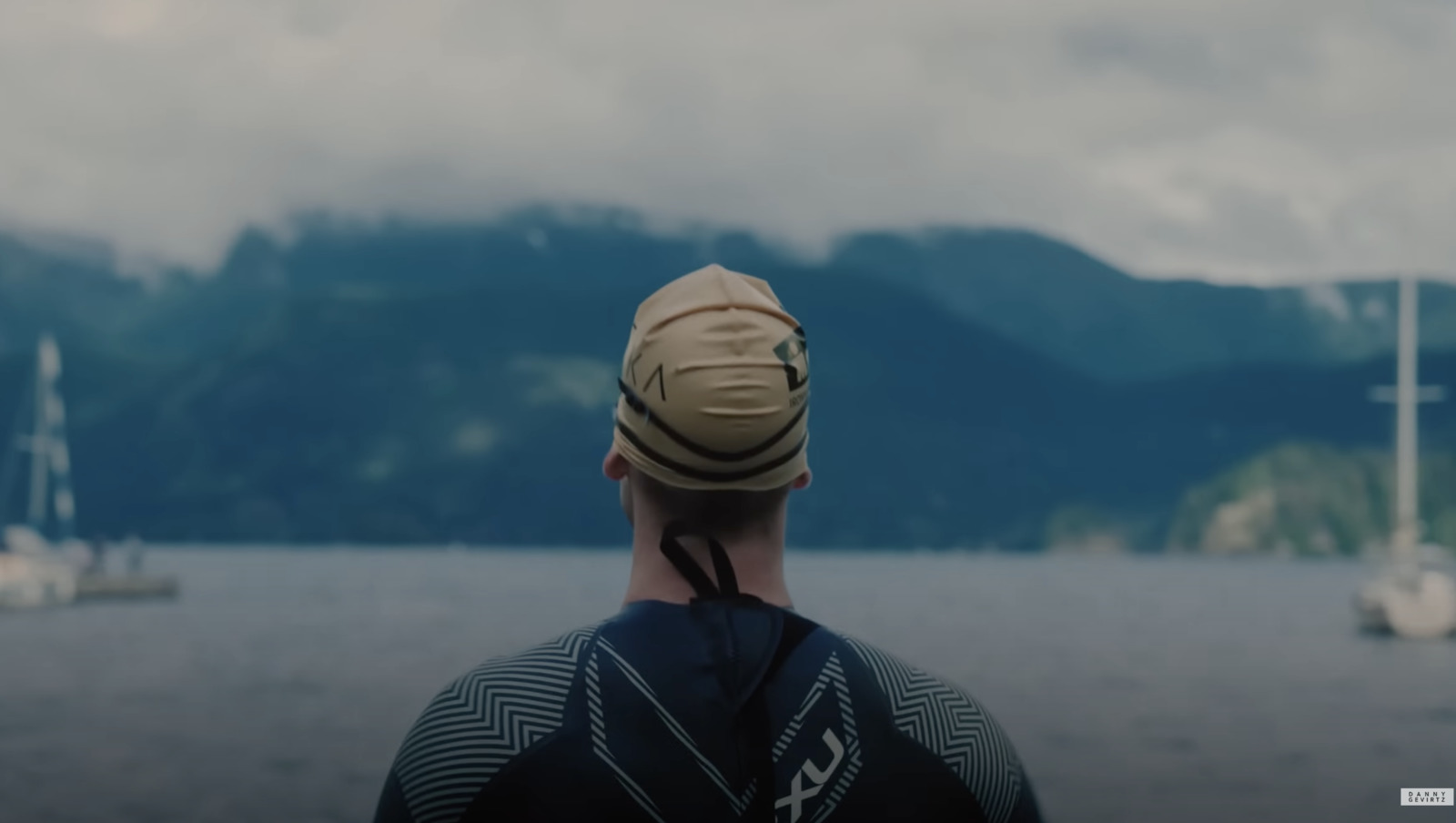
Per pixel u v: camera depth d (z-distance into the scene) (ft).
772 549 5.19
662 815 4.59
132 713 88.17
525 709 4.73
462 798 4.62
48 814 50.31
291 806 51.98
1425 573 187.42
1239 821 49.93
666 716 4.72
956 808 4.90
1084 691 108.27
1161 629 209.15
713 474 4.95
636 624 4.96
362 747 69.87
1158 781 59.47
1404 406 186.50
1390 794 57.21
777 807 4.63
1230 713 92.22
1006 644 170.30
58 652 145.59
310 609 250.37
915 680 5.08
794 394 5.04
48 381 358.23
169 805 52.03
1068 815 51.16
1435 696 106.52
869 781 4.76
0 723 81.10
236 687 106.73
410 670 125.08
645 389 5.00
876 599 315.58
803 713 4.78
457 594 326.65
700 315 5.00
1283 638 185.57
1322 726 84.84
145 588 264.93
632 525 5.38
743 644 4.86
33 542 246.27
